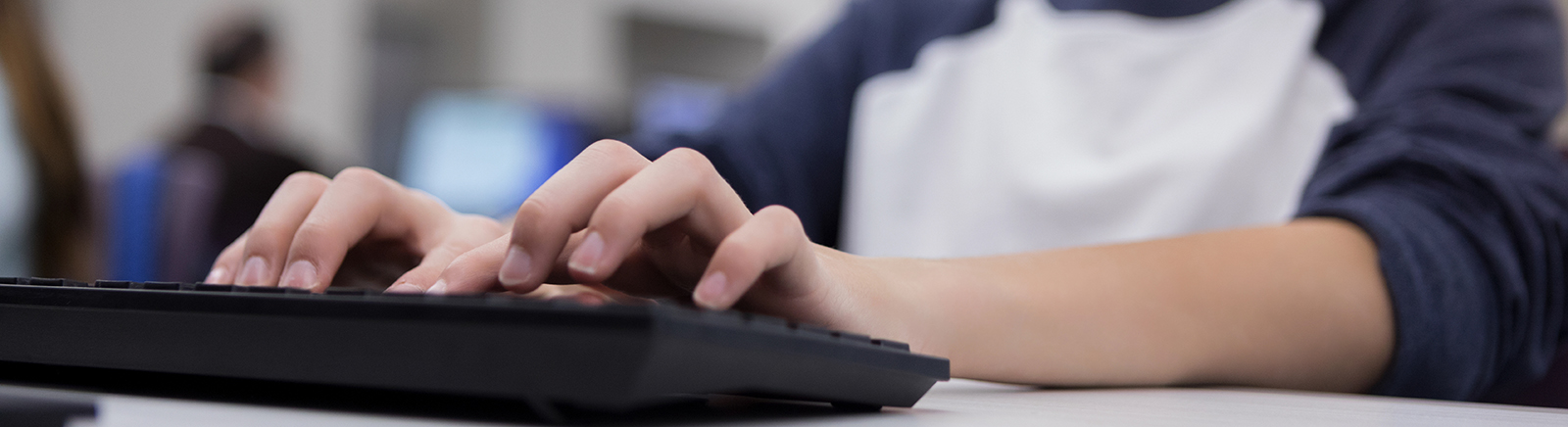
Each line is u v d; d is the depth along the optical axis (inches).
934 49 45.3
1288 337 20.8
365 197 19.3
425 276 18.3
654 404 11.1
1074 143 40.2
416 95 167.9
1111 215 37.9
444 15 171.0
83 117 136.8
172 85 142.3
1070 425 10.8
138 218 88.2
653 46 175.8
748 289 13.4
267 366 10.2
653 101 170.9
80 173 78.7
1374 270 22.6
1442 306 22.4
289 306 10.0
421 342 9.3
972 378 17.3
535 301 9.1
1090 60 41.4
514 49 172.6
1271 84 37.2
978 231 41.0
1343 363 21.5
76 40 137.7
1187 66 39.9
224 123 95.8
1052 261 20.5
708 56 178.2
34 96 74.7
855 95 46.9
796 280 13.6
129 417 9.1
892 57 46.6
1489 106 29.7
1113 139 39.9
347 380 9.7
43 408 7.9
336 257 18.2
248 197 91.3
